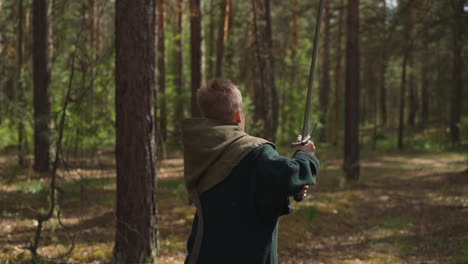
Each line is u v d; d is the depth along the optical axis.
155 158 5.64
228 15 19.16
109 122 6.14
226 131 1.77
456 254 6.90
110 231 7.22
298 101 25.19
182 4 19.28
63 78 11.50
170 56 23.45
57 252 6.16
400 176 15.38
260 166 1.65
